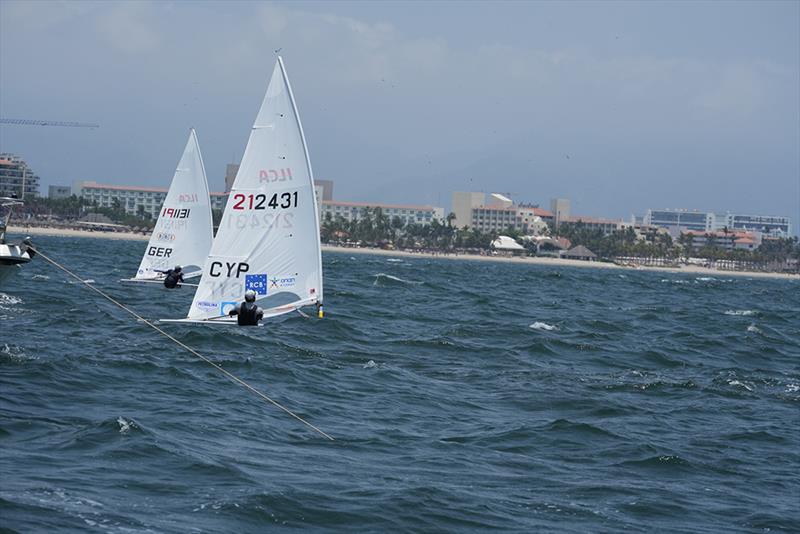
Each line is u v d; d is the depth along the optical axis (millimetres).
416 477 73250
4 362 104688
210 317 123500
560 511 67812
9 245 150000
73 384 97062
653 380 129125
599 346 164375
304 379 111688
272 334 146000
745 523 68438
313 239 121625
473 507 66500
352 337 153500
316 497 65375
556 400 109188
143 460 70750
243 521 59969
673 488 76375
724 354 169750
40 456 69812
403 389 110750
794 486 79875
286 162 121750
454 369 129000
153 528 56906
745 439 96000
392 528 61188
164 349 124938
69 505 59250
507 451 84938
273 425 87375
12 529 54250
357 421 92438
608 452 86625
